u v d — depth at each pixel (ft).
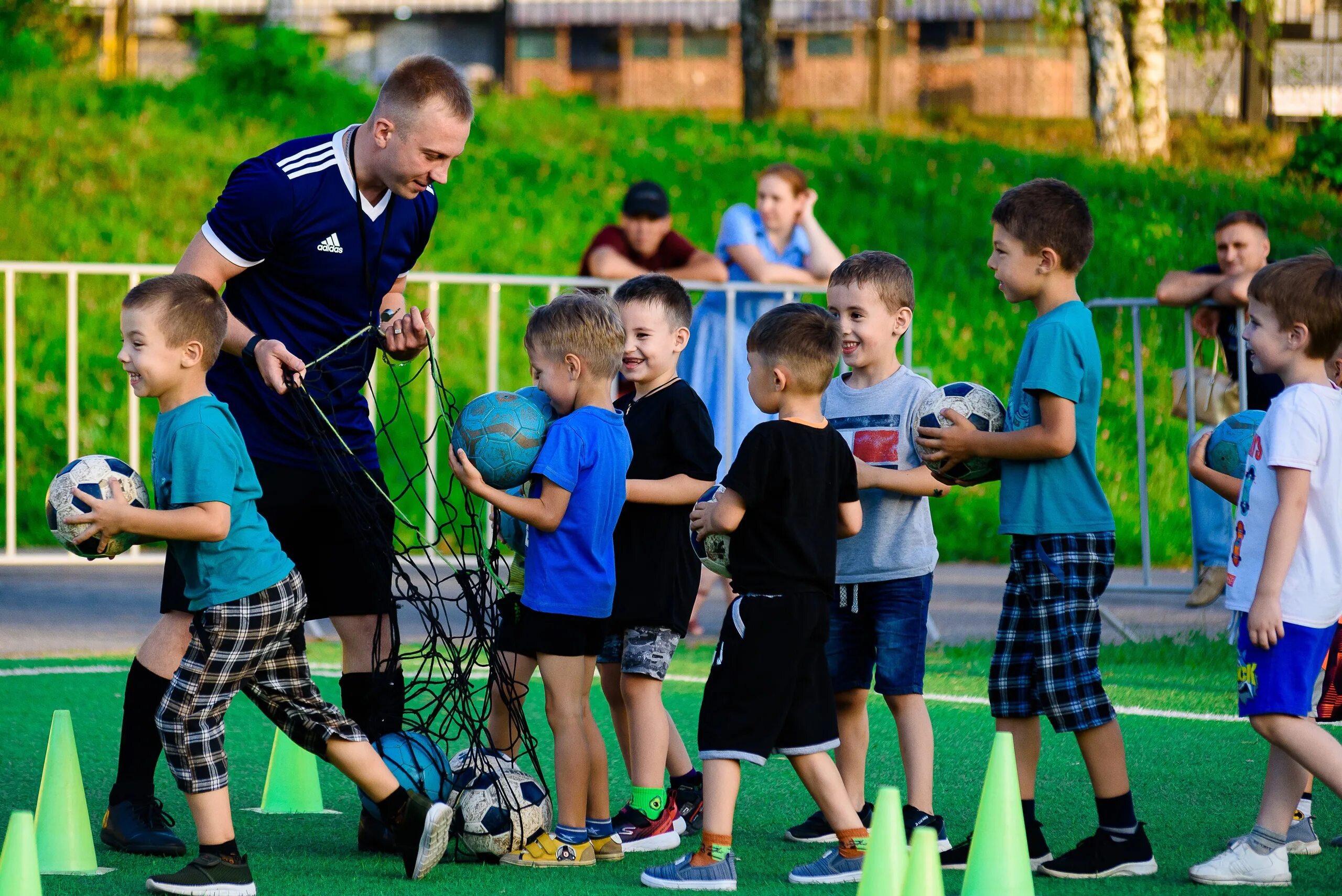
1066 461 21.53
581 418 21.75
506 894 19.20
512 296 64.54
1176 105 108.68
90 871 20.08
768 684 20.26
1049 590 21.22
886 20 112.98
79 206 68.69
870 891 17.08
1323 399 20.33
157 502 19.79
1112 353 62.23
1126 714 30.99
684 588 23.09
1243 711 20.43
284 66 82.12
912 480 22.57
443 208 71.82
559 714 21.45
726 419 39.96
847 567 23.06
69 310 40.96
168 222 68.74
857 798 23.27
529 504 21.18
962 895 18.31
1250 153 92.58
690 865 19.77
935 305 65.46
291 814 23.84
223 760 19.13
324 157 21.71
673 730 24.30
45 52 83.10
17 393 56.70
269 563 19.54
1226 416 39.11
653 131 87.51
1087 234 22.00
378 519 21.75
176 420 19.29
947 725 30.17
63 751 20.63
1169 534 53.83
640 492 22.59
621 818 22.72
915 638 22.70
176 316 19.26
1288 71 100.07
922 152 84.58
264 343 20.90
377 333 22.15
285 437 21.85
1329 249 70.74
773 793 25.75
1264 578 20.01
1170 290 38.63
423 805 19.65
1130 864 20.47
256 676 19.85
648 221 43.06
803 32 124.98
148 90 80.59
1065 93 119.65
